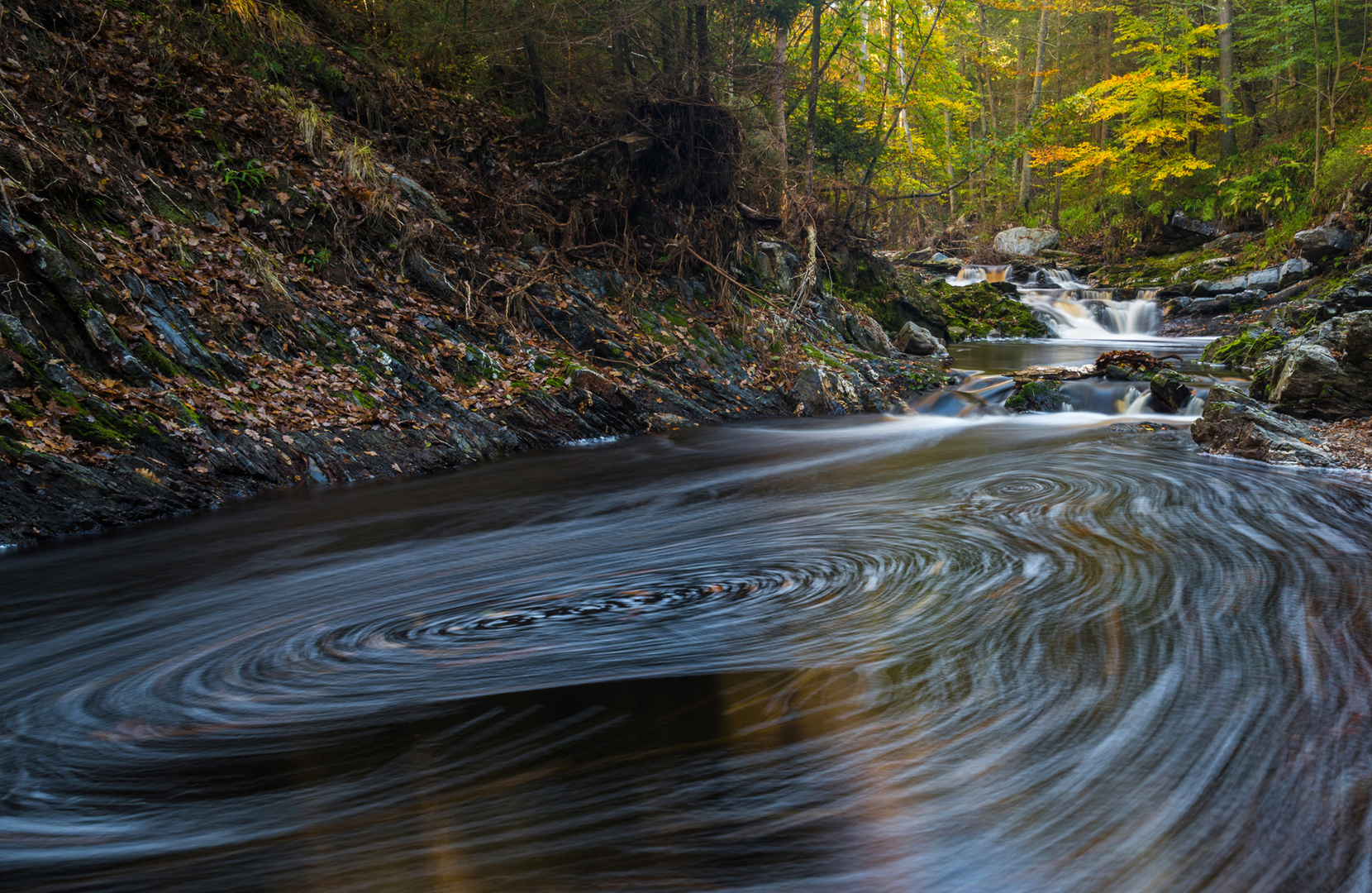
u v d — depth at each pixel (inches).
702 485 324.2
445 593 201.3
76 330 285.1
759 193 673.0
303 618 185.8
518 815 101.7
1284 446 311.7
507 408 390.3
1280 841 93.7
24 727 135.1
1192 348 739.4
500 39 549.0
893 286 790.5
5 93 320.8
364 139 471.2
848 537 237.8
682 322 518.6
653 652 155.4
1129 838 94.7
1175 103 1069.1
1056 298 976.3
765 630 165.6
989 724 121.8
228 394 311.4
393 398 359.3
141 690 149.2
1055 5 1211.2
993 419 469.4
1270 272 850.8
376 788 109.5
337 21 546.3
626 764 112.8
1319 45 975.6
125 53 391.5
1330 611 165.5
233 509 277.3
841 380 517.7
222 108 406.9
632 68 579.8
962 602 178.1
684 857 92.0
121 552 235.3
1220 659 142.9
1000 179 1465.3
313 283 378.9
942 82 1141.7
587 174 541.6
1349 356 362.3
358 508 286.5
